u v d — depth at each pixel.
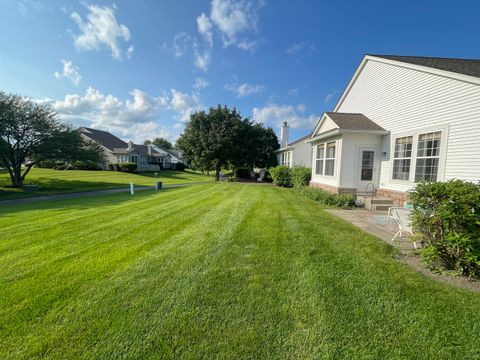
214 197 11.21
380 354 1.85
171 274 3.14
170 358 1.79
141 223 5.98
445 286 2.85
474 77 6.20
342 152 9.81
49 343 1.93
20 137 17.98
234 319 2.24
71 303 2.47
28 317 2.24
